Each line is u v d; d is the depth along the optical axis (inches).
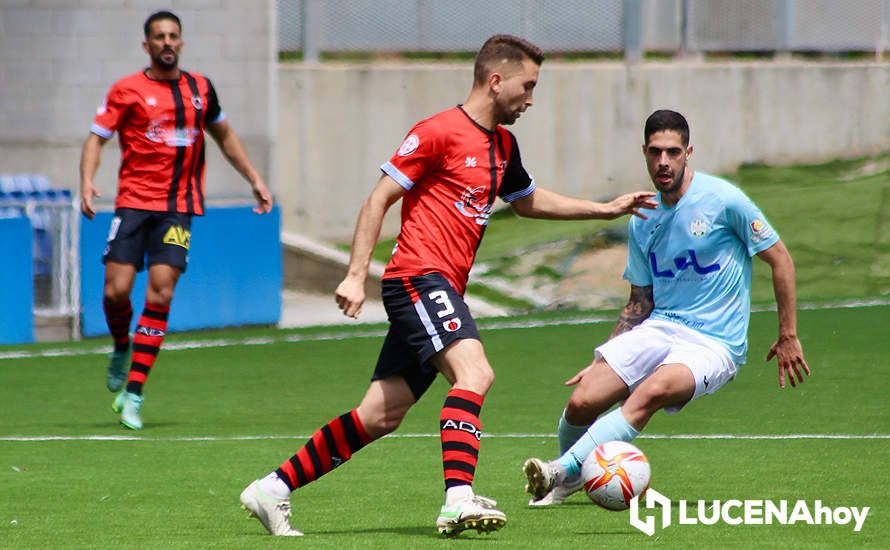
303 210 2278.5
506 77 607.8
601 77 2426.2
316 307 1950.1
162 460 861.8
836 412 1062.4
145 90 1024.2
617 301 1950.1
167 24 1029.2
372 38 2373.3
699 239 710.5
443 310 594.9
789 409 1079.6
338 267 2060.8
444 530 584.7
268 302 1706.4
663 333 716.0
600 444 673.0
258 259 1697.8
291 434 982.4
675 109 2471.7
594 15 2480.3
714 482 768.9
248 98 1924.2
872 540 603.5
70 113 1923.0
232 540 601.9
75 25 1910.7
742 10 2586.1
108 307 1032.2
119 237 1021.8
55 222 1605.6
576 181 2422.5
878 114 2591.0
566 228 2228.1
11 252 1556.3
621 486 629.0
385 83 2306.8
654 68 2458.2
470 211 609.3
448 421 587.5
